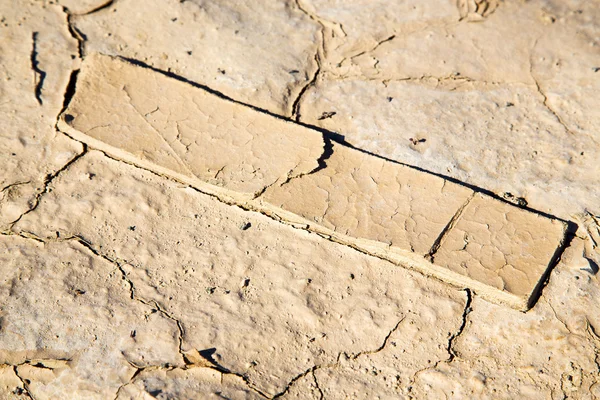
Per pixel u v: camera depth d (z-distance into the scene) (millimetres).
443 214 3311
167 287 3145
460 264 3139
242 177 3447
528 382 2850
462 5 4348
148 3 4336
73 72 3969
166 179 3516
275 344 2979
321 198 3383
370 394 2848
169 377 2848
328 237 3299
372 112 3836
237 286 3154
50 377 2846
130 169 3545
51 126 3709
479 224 3271
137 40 4168
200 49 4117
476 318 3049
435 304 3090
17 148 3607
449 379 2877
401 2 4383
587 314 3020
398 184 3432
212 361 2908
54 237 3283
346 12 4355
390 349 2975
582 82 3932
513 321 3023
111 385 2816
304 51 4145
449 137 3691
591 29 4207
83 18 4277
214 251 3270
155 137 3621
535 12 4320
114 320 3018
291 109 3859
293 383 2875
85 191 3463
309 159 3508
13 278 3125
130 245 3279
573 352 2914
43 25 4211
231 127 3668
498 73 4012
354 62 4109
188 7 4301
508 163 3576
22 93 3844
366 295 3127
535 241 3201
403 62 4098
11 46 4074
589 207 3363
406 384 2875
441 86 3965
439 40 4203
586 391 2811
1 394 2814
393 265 3219
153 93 3826
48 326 2990
